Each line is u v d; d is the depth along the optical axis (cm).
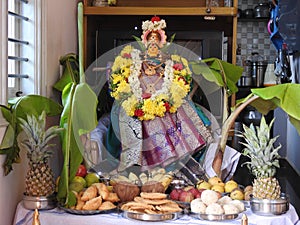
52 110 258
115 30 336
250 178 421
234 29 337
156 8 333
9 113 232
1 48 230
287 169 524
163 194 235
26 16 271
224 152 283
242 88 473
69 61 304
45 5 277
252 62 488
